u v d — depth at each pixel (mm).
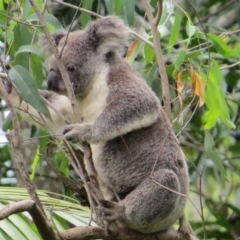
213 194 18891
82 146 8547
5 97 7145
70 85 7820
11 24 9688
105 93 8992
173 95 10352
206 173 15477
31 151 13227
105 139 8492
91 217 7547
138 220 8352
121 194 9047
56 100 9570
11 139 7152
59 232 7184
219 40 10227
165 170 8578
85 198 8391
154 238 8586
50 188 13344
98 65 9234
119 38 9227
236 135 13789
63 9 12883
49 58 9430
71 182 8289
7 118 9711
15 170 13695
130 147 8914
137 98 8703
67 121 8406
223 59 13391
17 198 8320
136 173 8867
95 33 9281
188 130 14234
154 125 8992
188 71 10164
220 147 15953
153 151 8875
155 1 12109
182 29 13859
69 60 9188
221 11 15711
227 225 13742
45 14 9539
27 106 8711
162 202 8406
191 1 15195
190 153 14844
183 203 8797
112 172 8984
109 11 10062
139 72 10133
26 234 7590
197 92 8977
